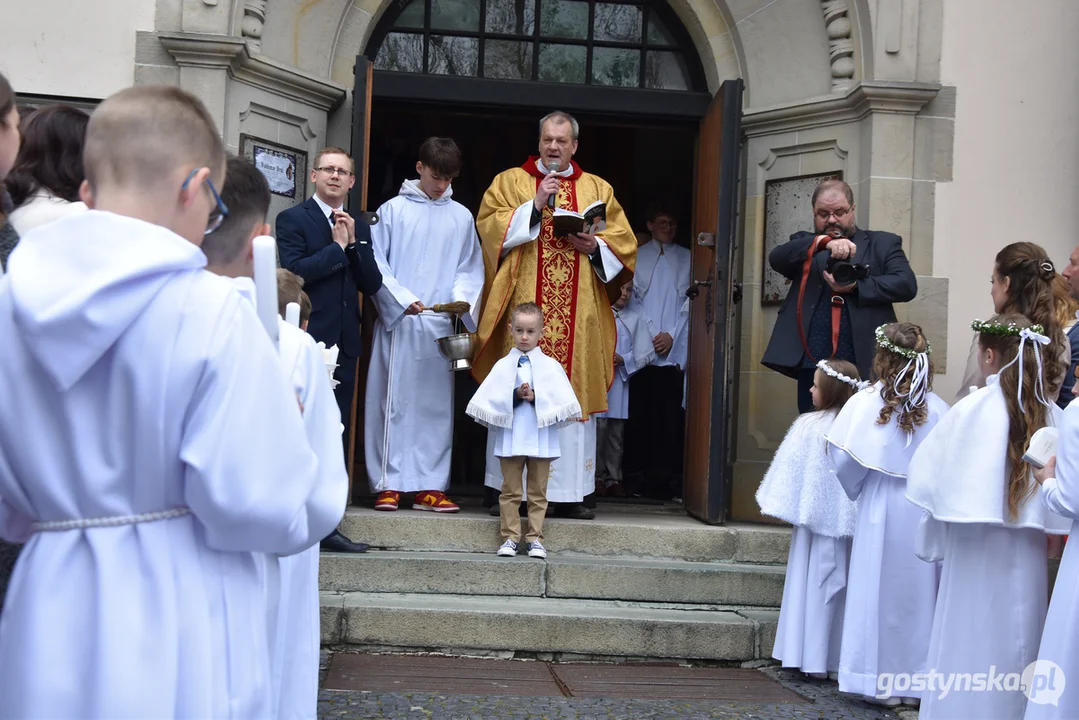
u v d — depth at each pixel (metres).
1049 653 3.25
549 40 6.91
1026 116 6.46
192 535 1.73
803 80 6.64
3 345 1.67
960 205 6.39
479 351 5.96
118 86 5.89
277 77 6.11
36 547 1.69
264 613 1.96
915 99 6.26
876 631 4.29
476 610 4.87
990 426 3.73
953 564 3.84
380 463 5.97
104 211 1.68
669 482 7.58
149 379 1.65
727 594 5.28
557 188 5.82
